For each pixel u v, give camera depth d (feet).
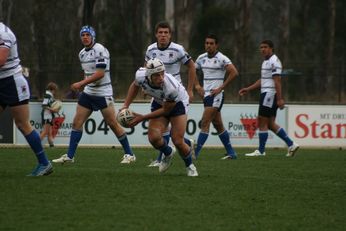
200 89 143.33
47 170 100.01
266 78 155.43
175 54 119.55
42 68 277.64
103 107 127.44
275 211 78.02
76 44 364.79
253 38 458.50
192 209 77.71
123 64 277.64
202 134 143.64
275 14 454.81
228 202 82.58
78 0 366.84
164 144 103.60
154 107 107.76
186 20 328.49
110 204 79.15
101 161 134.41
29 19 386.32
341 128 197.67
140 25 413.18
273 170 121.19
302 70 291.99
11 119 184.44
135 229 67.36
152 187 91.71
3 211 74.38
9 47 91.04
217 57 142.20
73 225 68.59
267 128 158.20
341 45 434.30
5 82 93.50
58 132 186.60
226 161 139.74
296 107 195.83
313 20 452.76
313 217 75.31
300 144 195.83
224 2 441.27
